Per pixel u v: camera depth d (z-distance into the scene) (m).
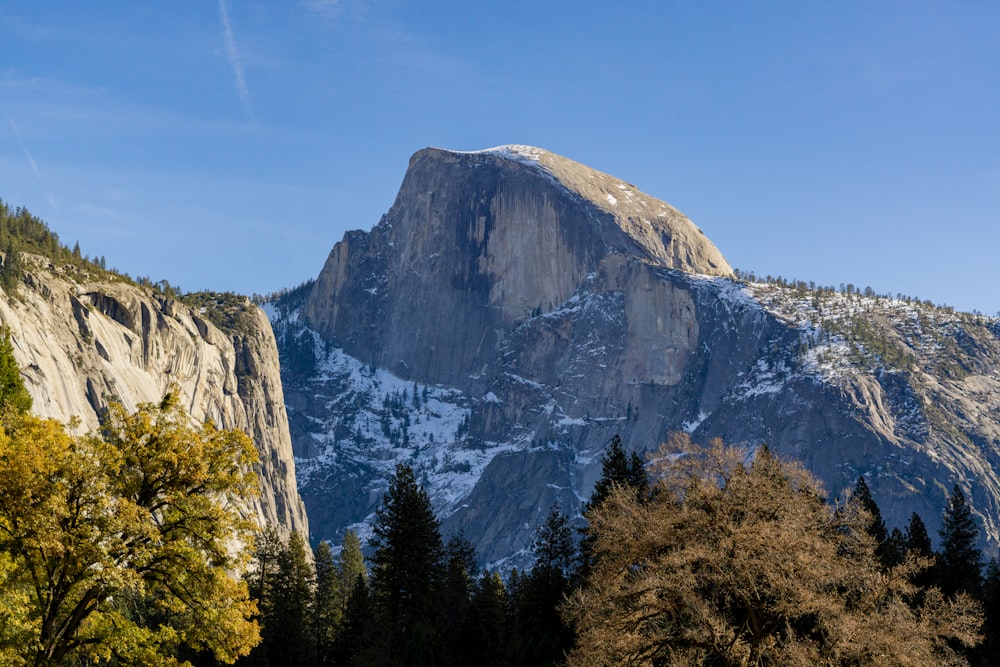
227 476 44.59
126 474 43.31
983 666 74.44
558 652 72.94
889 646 42.94
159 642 44.03
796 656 42.97
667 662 45.28
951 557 99.19
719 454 49.44
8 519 40.16
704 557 44.31
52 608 40.84
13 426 43.12
